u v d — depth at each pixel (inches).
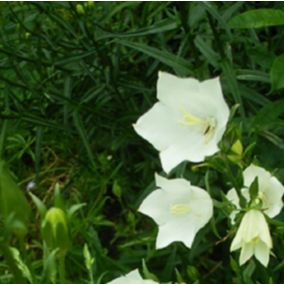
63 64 27.0
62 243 15.1
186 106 18.1
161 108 18.4
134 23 28.5
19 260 19.1
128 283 19.2
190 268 21.2
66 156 31.3
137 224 28.7
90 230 25.6
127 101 28.6
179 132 18.4
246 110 26.2
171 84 17.9
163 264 26.5
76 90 29.0
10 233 14.3
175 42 30.5
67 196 30.4
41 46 27.5
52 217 15.0
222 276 26.3
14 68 27.2
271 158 24.7
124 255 26.0
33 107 28.8
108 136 29.6
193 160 18.0
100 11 28.1
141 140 28.3
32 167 32.7
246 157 18.6
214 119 18.1
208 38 26.0
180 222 19.3
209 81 17.3
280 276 23.5
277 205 18.8
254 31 26.1
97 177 28.7
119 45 27.4
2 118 27.1
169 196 19.2
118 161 29.8
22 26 26.9
